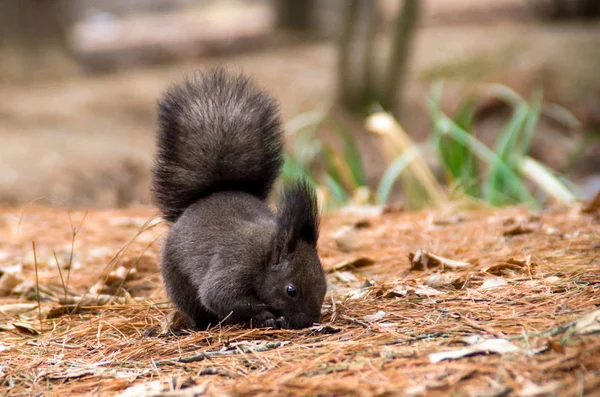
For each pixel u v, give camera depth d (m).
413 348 6.07
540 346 5.72
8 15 36.22
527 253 9.29
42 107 30.48
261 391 5.52
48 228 13.37
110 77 36.91
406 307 7.66
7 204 20.12
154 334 7.98
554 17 43.59
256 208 8.73
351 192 16.95
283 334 7.35
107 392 5.98
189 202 9.03
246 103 9.17
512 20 44.50
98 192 21.78
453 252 10.08
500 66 35.75
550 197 15.49
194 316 8.41
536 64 34.97
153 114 31.38
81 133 27.50
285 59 39.97
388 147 17.31
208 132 8.98
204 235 8.29
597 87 32.47
